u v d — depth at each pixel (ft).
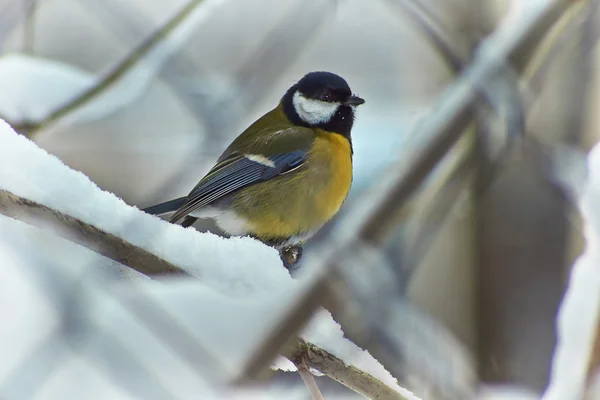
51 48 17.35
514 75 14.47
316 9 16.58
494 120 14.51
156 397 16.24
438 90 16.85
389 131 17.16
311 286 13.26
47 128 16.43
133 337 16.33
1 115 16.39
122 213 15.88
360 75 17.49
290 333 13.34
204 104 16.60
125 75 16.46
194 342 16.16
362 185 16.97
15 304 16.39
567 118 16.47
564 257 16.70
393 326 16.38
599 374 14.33
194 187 16.71
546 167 16.22
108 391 16.33
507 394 16.72
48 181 15.30
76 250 16.21
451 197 16.21
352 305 16.22
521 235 16.71
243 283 16.12
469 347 16.76
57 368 16.37
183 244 16.11
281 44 16.58
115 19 16.79
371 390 16.16
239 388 16.15
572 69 16.47
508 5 16.34
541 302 16.72
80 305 16.37
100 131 17.16
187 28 16.51
